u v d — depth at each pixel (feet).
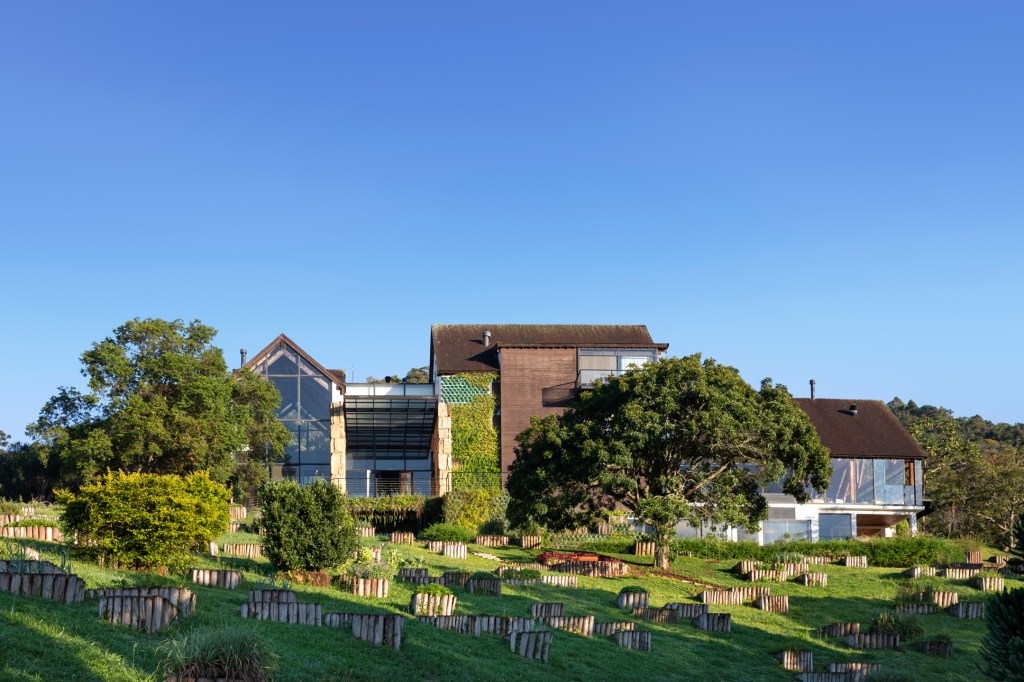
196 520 84.02
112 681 48.14
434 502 183.01
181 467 162.50
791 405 146.92
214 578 80.33
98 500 81.92
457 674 65.98
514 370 202.49
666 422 139.44
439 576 108.99
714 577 140.77
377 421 207.72
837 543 164.76
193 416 164.35
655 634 98.37
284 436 181.88
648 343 206.39
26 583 58.39
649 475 149.38
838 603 128.88
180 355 164.04
